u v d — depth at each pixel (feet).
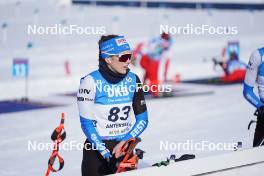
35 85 55.67
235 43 62.64
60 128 15.33
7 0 94.48
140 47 52.85
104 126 14.57
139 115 14.97
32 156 25.53
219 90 54.08
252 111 40.81
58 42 85.10
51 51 77.97
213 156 14.06
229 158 14.35
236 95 50.37
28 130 32.58
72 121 35.73
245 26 109.40
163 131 32.09
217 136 30.48
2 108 41.68
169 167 12.98
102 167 14.76
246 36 101.71
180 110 40.98
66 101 46.14
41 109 41.24
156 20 103.35
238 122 35.65
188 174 13.33
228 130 32.53
